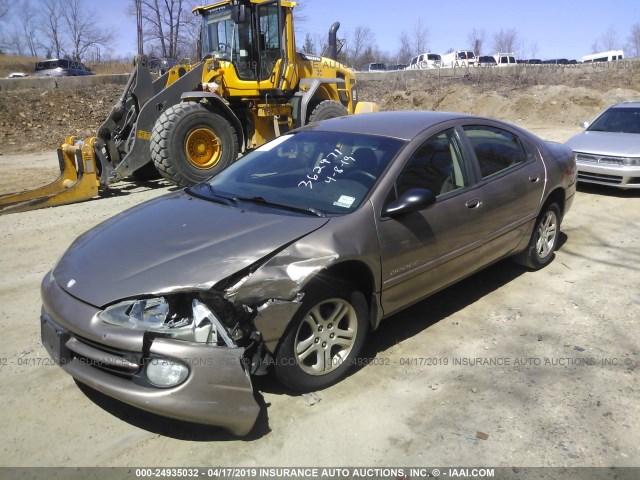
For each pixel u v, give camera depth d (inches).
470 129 172.9
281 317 116.7
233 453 110.3
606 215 288.4
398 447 112.2
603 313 172.2
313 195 144.5
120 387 107.4
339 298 128.0
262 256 118.6
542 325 164.4
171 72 405.4
